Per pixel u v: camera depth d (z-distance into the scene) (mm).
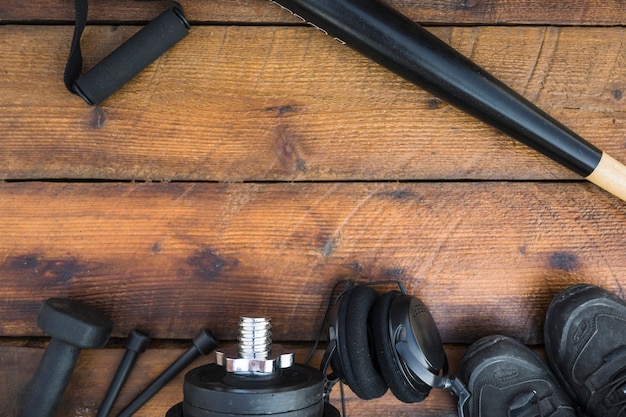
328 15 1014
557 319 1164
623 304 1166
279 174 1183
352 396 1196
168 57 1168
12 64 1161
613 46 1200
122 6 1159
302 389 910
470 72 1053
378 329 1029
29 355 1167
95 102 1092
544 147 1104
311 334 1186
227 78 1174
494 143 1195
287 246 1187
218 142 1178
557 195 1201
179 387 1183
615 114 1201
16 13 1160
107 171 1172
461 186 1196
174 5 1133
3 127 1163
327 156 1186
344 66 1180
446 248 1194
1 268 1167
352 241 1189
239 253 1183
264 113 1180
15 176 1167
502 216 1199
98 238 1175
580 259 1202
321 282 1187
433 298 1194
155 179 1179
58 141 1167
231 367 950
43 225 1171
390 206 1192
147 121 1171
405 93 1185
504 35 1191
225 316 1183
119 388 1128
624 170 1119
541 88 1194
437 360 1062
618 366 1144
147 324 1179
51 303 1062
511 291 1200
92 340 1040
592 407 1158
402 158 1189
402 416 1198
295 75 1179
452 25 1188
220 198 1182
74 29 1130
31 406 1052
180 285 1180
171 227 1179
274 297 1186
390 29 1018
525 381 1154
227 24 1177
